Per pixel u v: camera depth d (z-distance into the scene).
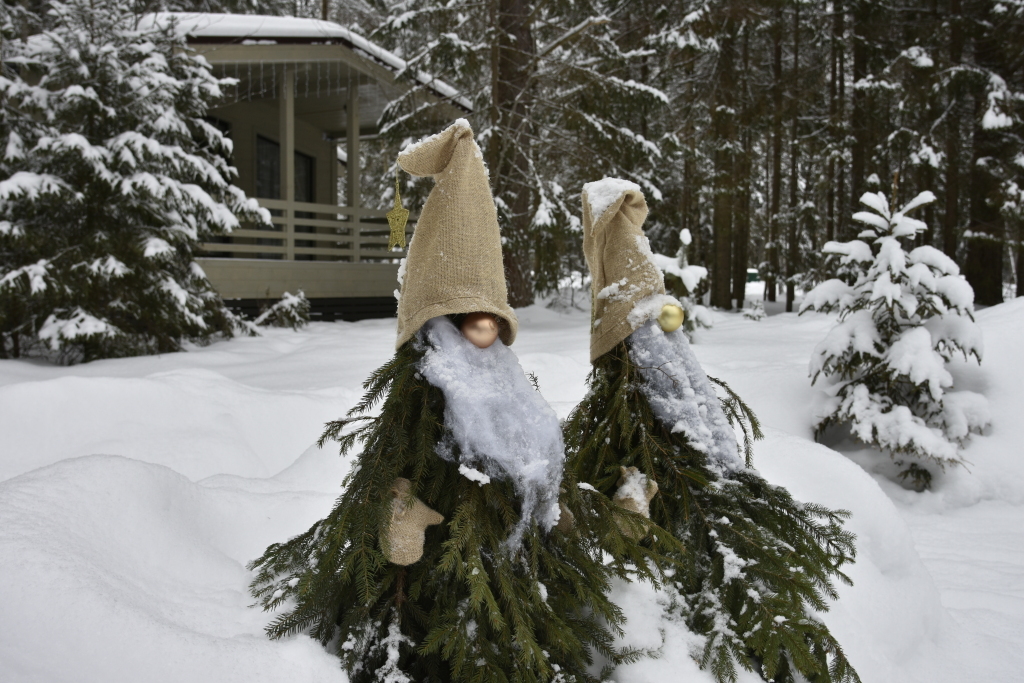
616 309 2.15
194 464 3.54
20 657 1.30
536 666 1.58
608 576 1.90
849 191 21.28
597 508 1.82
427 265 1.67
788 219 19.97
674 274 8.19
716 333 9.30
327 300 13.10
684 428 2.11
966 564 3.36
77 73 8.12
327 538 1.65
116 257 8.02
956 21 14.55
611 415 2.15
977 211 15.11
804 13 17.98
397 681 1.53
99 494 1.81
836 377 5.23
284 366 7.29
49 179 7.53
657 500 2.08
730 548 1.98
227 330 9.97
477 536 1.58
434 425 1.68
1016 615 2.70
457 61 11.48
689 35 15.27
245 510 2.29
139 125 8.60
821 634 1.78
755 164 22.97
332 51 12.00
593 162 12.16
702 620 1.91
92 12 8.23
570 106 11.73
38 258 7.83
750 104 17.77
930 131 15.01
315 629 1.68
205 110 9.83
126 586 1.57
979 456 4.61
